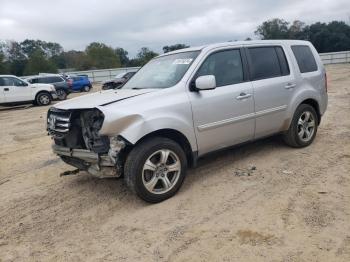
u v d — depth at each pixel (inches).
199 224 166.7
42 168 274.8
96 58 3474.4
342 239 145.6
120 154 183.0
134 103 186.1
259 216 168.9
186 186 210.2
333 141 282.8
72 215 188.4
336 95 589.3
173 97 195.6
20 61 3026.6
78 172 237.8
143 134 180.4
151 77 223.6
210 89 198.4
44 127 465.1
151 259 143.9
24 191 229.1
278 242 146.9
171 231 163.0
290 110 251.0
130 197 203.6
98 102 189.6
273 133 248.7
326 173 215.9
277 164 236.1
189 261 139.9
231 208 179.5
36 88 788.0
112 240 160.6
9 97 752.3
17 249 160.6
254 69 234.1
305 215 166.2
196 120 201.5
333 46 3383.4
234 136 222.5
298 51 267.1
